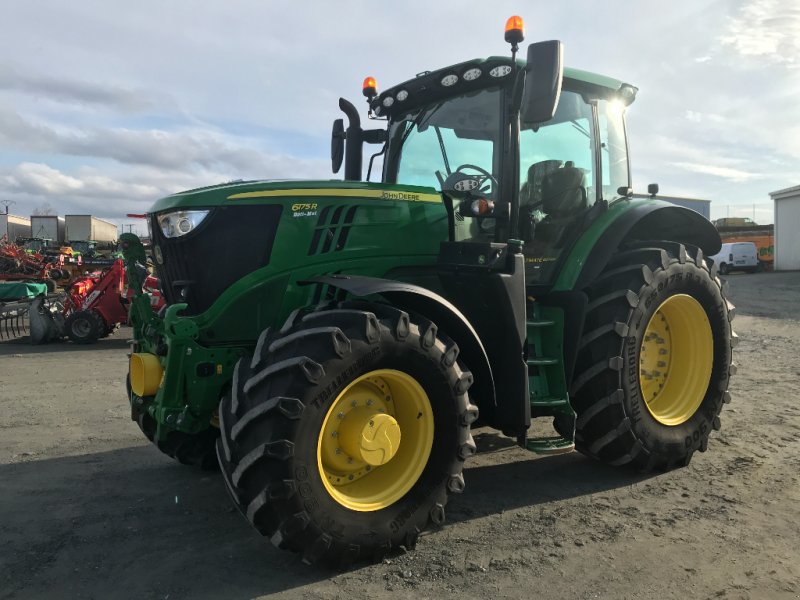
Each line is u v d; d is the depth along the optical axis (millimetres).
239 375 2924
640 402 3971
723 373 4414
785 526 3217
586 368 3938
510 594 2605
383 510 2920
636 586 2654
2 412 5883
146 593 2631
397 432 2957
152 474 4145
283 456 2621
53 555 2971
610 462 4020
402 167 4477
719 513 3396
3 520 3383
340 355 2734
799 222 30516
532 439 3742
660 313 4418
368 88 4711
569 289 3969
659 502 3590
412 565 2869
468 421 3137
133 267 4059
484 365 3338
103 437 5035
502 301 3438
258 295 3354
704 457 4359
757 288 20781
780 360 8062
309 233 3443
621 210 4367
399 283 3012
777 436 4785
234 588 2670
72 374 7977
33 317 11047
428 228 3744
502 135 3785
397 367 2941
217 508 3566
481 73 3873
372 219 3586
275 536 2695
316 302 3428
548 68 3309
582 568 2818
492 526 3287
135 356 3354
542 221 4125
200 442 4031
